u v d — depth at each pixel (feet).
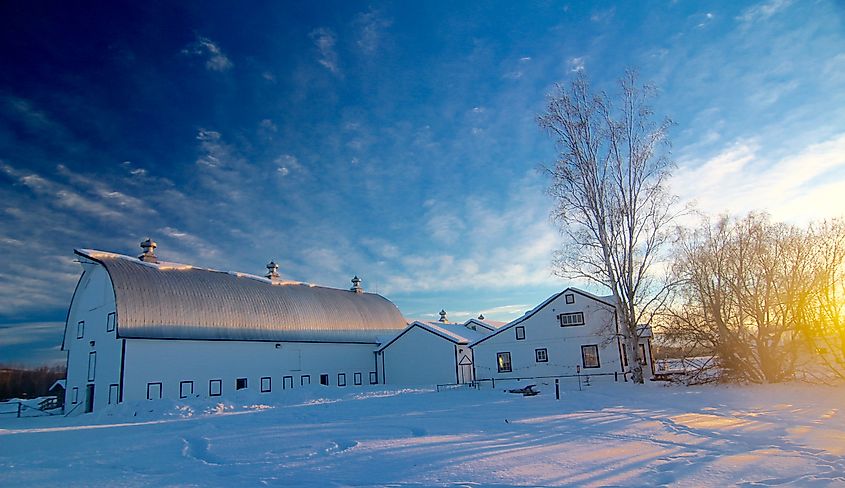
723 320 84.79
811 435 39.04
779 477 26.32
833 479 25.71
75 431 59.31
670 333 88.89
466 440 40.98
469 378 141.38
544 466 30.48
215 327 113.60
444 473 29.48
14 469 35.68
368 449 38.37
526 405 69.10
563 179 95.09
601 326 112.88
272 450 39.75
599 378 111.24
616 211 94.02
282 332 127.44
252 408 82.74
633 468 29.22
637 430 43.37
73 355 115.03
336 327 143.64
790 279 80.79
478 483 27.09
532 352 118.93
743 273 84.12
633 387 88.63
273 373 122.93
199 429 55.42
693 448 34.86
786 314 80.23
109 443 47.78
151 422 67.72
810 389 70.64
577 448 35.88
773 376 79.97
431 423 52.54
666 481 26.12
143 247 122.11
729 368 83.56
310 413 68.90
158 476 32.07
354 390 111.24
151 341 101.24
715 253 87.30
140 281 107.55
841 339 78.07
